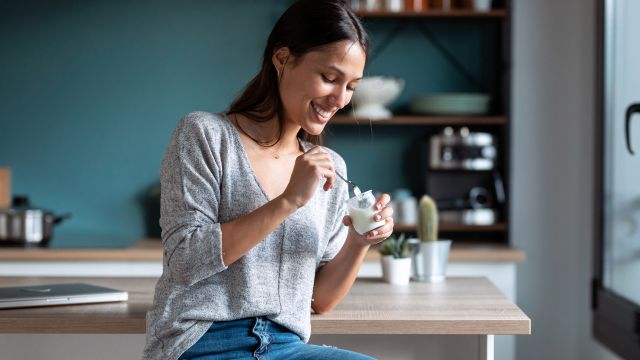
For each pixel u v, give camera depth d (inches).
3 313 78.7
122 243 157.6
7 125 169.9
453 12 158.2
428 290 94.9
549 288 162.9
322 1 72.2
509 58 158.2
